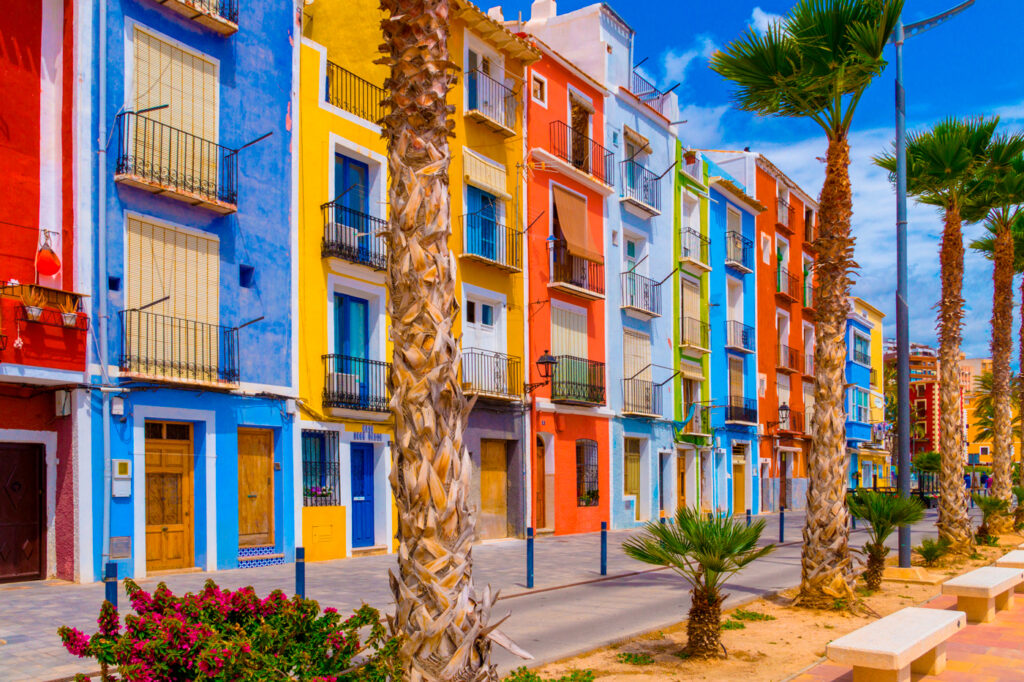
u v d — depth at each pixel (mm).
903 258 15523
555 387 25172
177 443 15406
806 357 46031
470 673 5043
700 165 35250
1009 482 25953
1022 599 12891
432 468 5152
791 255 44781
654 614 11727
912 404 82625
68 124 14094
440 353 5242
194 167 15727
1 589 12688
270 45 17656
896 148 15844
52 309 13258
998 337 26266
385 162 20141
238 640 4188
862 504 14000
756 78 12836
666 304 32188
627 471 29500
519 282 24453
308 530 17406
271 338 17109
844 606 11336
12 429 13344
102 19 14445
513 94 24531
